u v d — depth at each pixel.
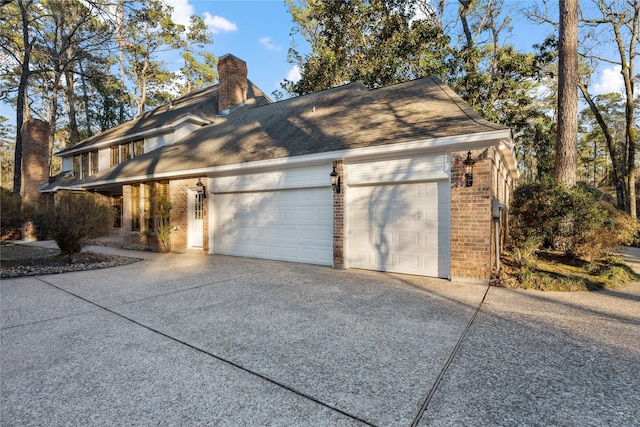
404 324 4.16
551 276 6.36
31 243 14.46
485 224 6.20
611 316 4.46
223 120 14.86
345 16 17.48
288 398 2.53
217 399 2.52
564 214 7.27
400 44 15.57
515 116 15.98
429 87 9.52
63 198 9.23
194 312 4.70
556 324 4.14
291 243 9.16
